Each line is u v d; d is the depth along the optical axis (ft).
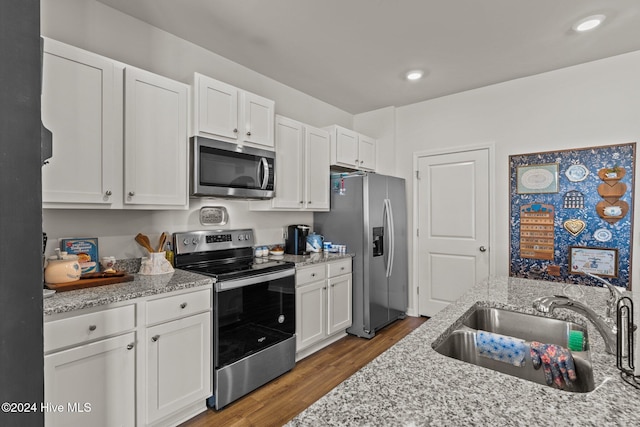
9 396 2.00
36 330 2.13
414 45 8.34
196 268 7.57
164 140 6.68
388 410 2.30
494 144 10.84
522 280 7.04
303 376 8.02
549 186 9.86
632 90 8.71
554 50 8.60
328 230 11.39
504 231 10.67
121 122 6.02
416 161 12.55
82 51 5.52
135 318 5.34
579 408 2.33
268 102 8.68
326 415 2.24
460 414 2.26
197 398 6.22
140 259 7.12
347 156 11.75
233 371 6.80
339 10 6.91
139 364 5.39
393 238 11.65
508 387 2.62
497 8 6.81
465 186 11.46
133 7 6.83
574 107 9.50
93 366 4.87
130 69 6.16
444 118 11.91
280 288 8.02
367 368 2.96
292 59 9.10
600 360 3.15
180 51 8.02
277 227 10.44
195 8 6.86
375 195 10.82
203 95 7.25
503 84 10.69
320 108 12.32
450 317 4.52
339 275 10.11
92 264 6.26
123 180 6.07
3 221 1.99
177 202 6.89
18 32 2.07
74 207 5.46
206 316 6.40
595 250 9.16
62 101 5.30
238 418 6.33
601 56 8.94
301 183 9.95
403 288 12.42
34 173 2.13
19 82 2.07
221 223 8.77
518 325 4.99
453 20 7.25
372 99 12.23
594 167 9.19
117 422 5.13
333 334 10.11
